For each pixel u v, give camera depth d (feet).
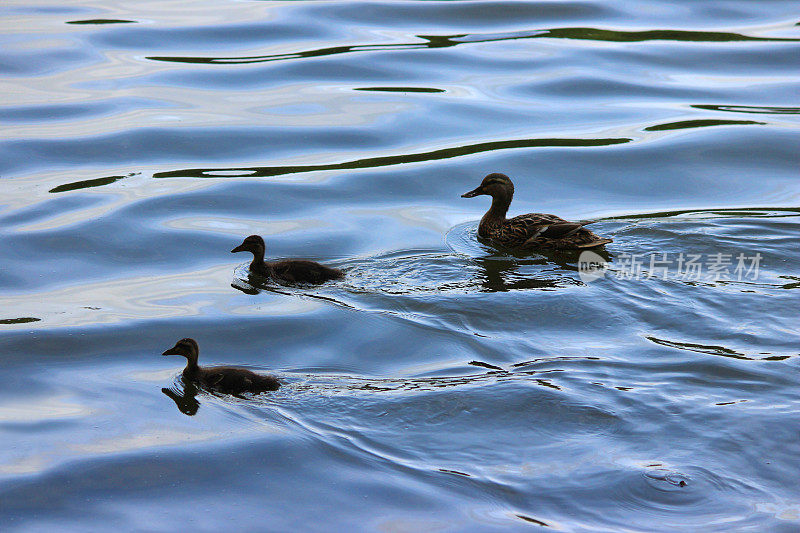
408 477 32.63
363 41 89.86
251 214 58.03
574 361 39.96
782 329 42.63
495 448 34.04
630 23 95.66
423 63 84.84
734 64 84.84
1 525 30.40
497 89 79.46
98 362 41.06
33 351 41.78
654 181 63.67
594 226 55.06
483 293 46.73
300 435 34.99
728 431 34.71
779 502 31.14
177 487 32.27
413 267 50.47
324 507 31.27
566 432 34.91
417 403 36.73
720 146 68.64
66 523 30.55
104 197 59.72
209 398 37.93
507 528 30.14
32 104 74.59
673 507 30.99
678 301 45.42
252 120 72.79
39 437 35.24
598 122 73.15
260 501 31.60
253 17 96.02
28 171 63.62
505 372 39.17
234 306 46.16
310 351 41.68
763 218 55.98
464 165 65.77
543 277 48.75
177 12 98.27
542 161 66.54
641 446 34.01
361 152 68.03
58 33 90.84
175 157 66.44
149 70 82.48
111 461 33.68
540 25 95.14
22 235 54.19
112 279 49.52
